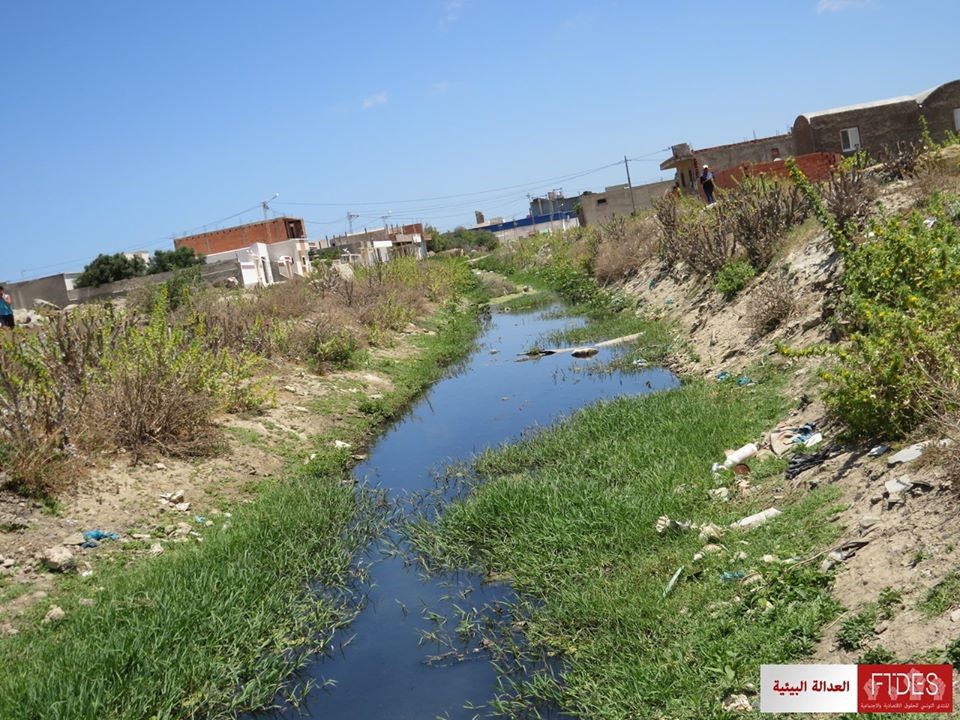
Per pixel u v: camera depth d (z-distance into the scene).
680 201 23.25
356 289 23.73
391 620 6.59
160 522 8.30
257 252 42.97
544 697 5.14
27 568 6.98
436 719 5.15
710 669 4.64
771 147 31.03
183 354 10.95
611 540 6.80
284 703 5.53
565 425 10.52
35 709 4.99
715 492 7.14
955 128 22.58
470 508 8.05
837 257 11.38
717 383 10.95
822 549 5.28
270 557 7.57
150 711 5.21
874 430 6.40
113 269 37.19
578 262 30.61
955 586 4.12
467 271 40.69
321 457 10.90
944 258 7.11
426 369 17.20
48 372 9.71
